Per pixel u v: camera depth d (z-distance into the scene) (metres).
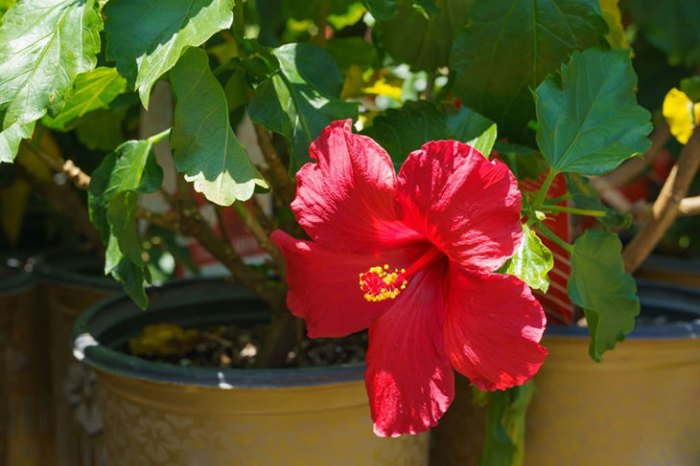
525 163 0.84
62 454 1.13
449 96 0.89
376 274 0.74
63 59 0.72
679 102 0.91
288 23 1.05
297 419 0.80
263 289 0.90
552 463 0.89
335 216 0.73
